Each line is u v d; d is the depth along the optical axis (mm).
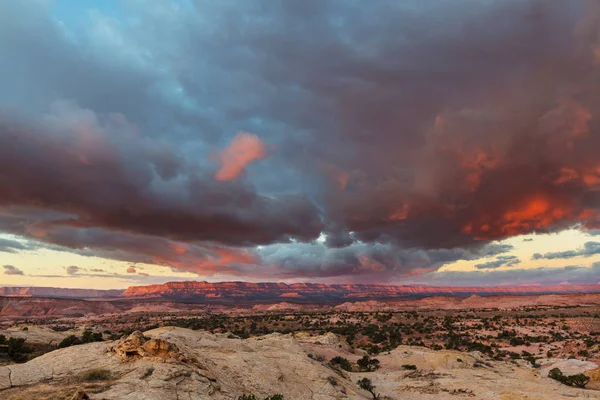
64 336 89062
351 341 163750
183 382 33031
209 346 61062
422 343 160750
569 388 67500
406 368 97375
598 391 66875
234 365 47781
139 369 33531
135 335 39469
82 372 32719
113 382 30562
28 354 65375
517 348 145625
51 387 29156
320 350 116438
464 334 181875
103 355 37125
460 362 95688
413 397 64438
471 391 65125
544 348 141375
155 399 28000
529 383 70562
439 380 75188
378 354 122438
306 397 45875
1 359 58281
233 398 34969
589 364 101312
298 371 56688
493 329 194875
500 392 63125
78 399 26047
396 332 183125
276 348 75938
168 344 38125
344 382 61844
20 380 30406
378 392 67188
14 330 88312
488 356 121125
